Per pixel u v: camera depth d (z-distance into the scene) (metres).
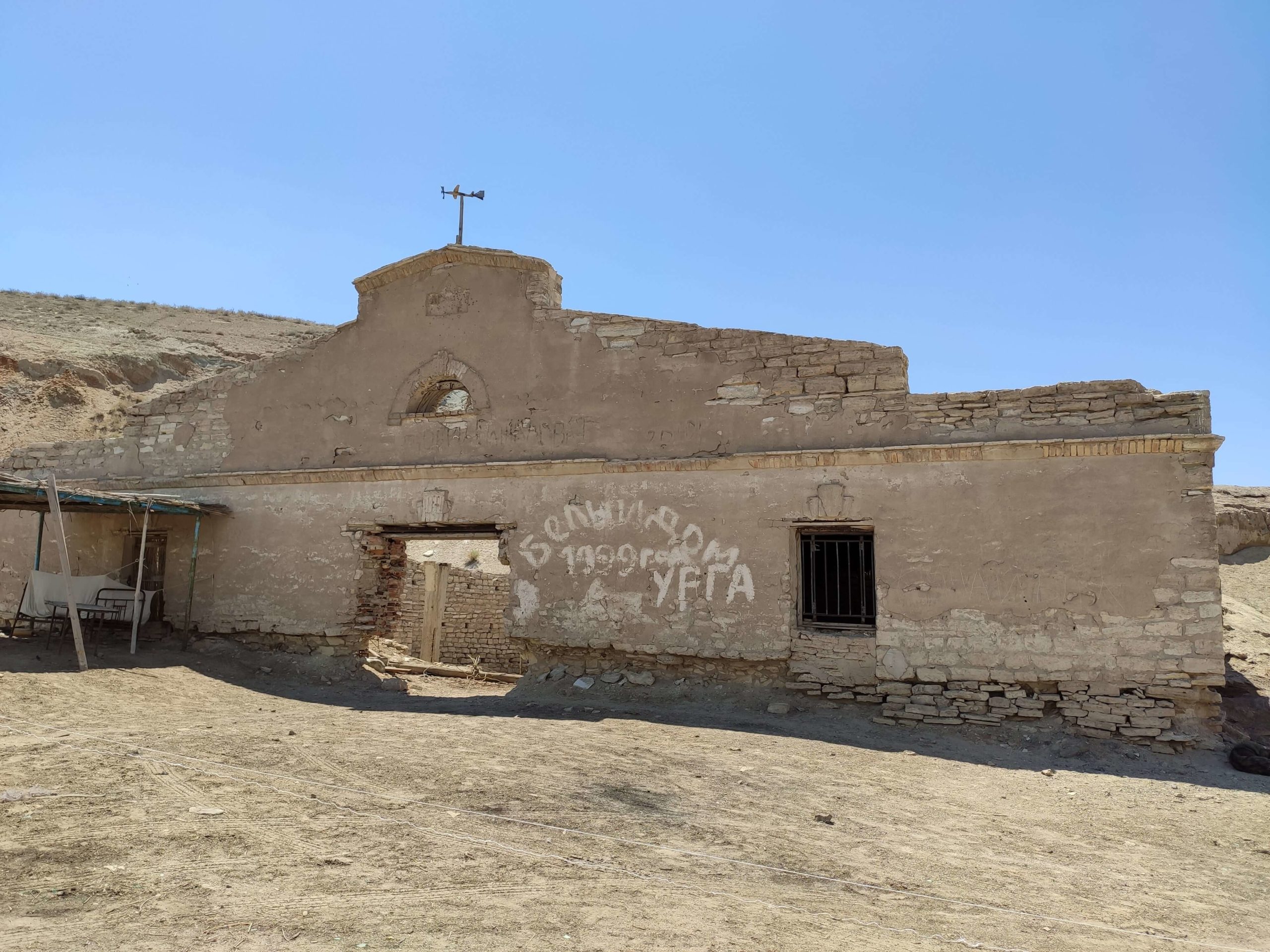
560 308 14.64
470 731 10.02
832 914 5.01
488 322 14.90
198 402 16.91
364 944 4.01
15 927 3.93
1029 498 11.27
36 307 44.78
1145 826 7.66
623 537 13.32
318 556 15.18
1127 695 10.52
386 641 19.47
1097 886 5.99
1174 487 10.68
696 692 12.51
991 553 11.34
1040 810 8.04
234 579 15.68
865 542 12.35
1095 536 10.91
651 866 5.64
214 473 16.23
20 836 5.25
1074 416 11.25
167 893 4.49
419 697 13.32
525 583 13.80
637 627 13.02
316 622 14.95
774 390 12.88
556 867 5.44
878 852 6.40
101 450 17.53
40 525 14.73
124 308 49.56
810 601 12.53
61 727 8.78
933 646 11.42
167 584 16.16
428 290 15.48
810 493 12.35
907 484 11.89
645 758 8.98
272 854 5.25
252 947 3.89
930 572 11.59
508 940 4.18
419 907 4.56
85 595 14.83
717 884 5.39
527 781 7.63
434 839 5.82
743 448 12.91
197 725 9.49
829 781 8.52
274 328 52.62
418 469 14.66
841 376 12.55
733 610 12.52
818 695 11.95
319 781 7.15
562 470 13.79
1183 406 10.80
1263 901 5.89
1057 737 10.59
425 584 21.19
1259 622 16.11
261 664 14.82
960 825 7.36
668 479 13.20
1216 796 8.71
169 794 6.41
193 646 15.41
